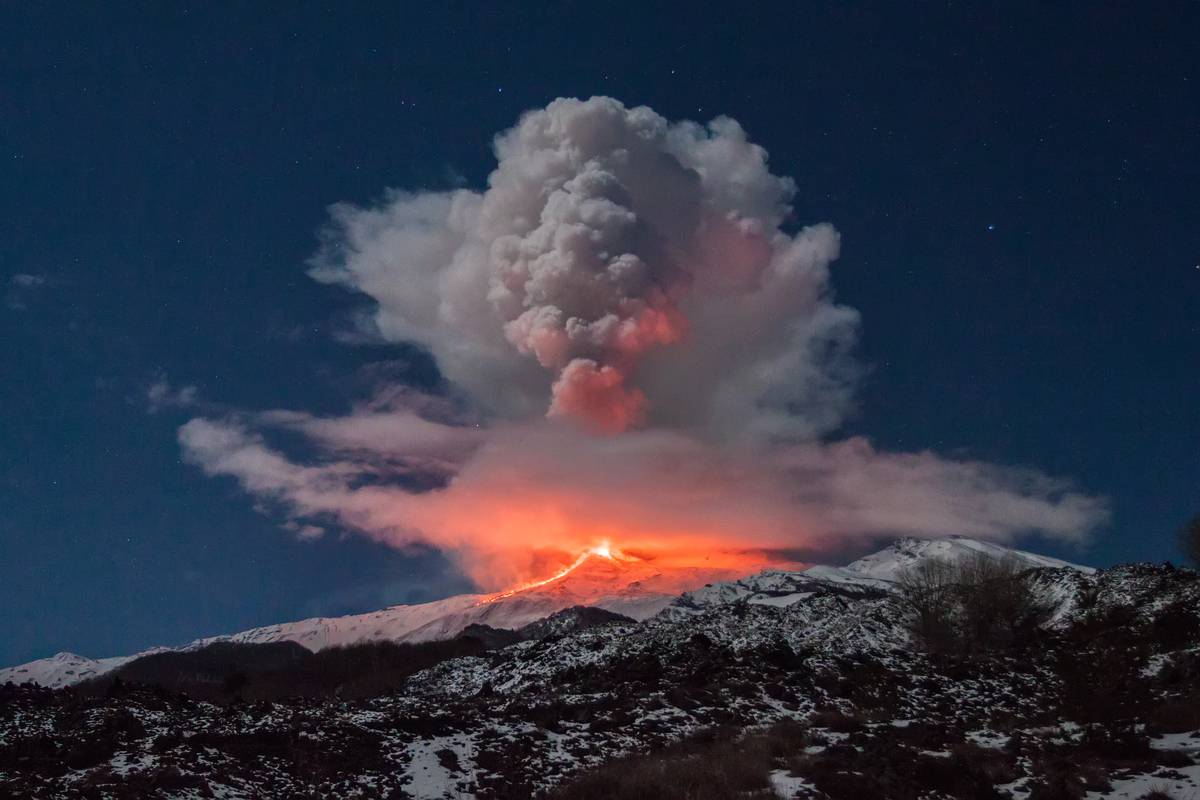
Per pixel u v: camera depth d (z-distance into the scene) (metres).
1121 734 26.78
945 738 28.64
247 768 22.36
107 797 19.33
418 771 23.73
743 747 27.23
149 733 24.11
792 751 26.97
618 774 23.44
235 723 26.00
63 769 21.06
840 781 23.05
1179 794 21.47
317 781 22.27
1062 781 22.23
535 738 27.56
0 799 18.59
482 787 23.22
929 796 22.58
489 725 28.20
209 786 20.83
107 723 24.09
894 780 22.98
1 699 27.20
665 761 25.09
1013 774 24.33
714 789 22.75
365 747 24.72
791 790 22.94
